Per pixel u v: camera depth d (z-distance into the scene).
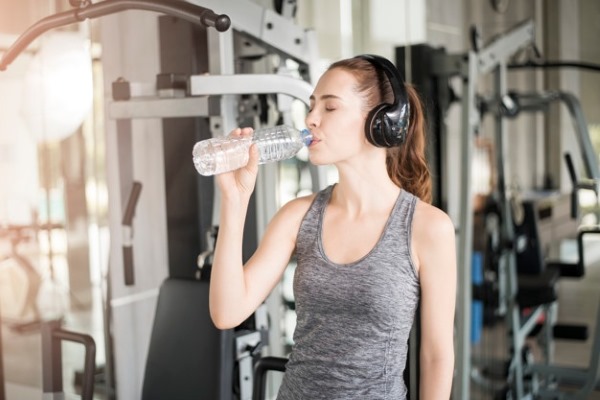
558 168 3.62
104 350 1.94
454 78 3.11
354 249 1.25
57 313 1.84
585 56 3.70
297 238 1.31
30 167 1.77
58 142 1.82
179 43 1.99
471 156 2.85
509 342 3.38
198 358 1.83
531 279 3.49
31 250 1.79
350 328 1.22
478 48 2.92
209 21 1.45
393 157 1.44
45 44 1.77
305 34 2.01
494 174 3.41
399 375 1.25
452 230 1.25
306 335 1.26
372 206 1.28
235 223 1.23
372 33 2.99
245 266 1.31
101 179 1.91
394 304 1.21
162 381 1.89
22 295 1.78
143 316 2.01
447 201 3.15
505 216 3.38
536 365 3.50
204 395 1.82
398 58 3.05
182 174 2.04
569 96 3.48
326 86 1.27
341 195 1.30
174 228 2.02
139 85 1.86
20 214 1.76
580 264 3.54
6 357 1.75
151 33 1.98
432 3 3.24
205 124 2.04
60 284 1.85
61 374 1.85
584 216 3.54
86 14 1.60
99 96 1.89
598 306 3.45
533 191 3.67
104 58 1.89
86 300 1.90
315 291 1.25
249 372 1.88
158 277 2.03
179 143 2.02
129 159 1.96
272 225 1.34
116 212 1.95
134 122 1.96
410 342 2.52
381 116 1.24
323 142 1.27
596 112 3.67
